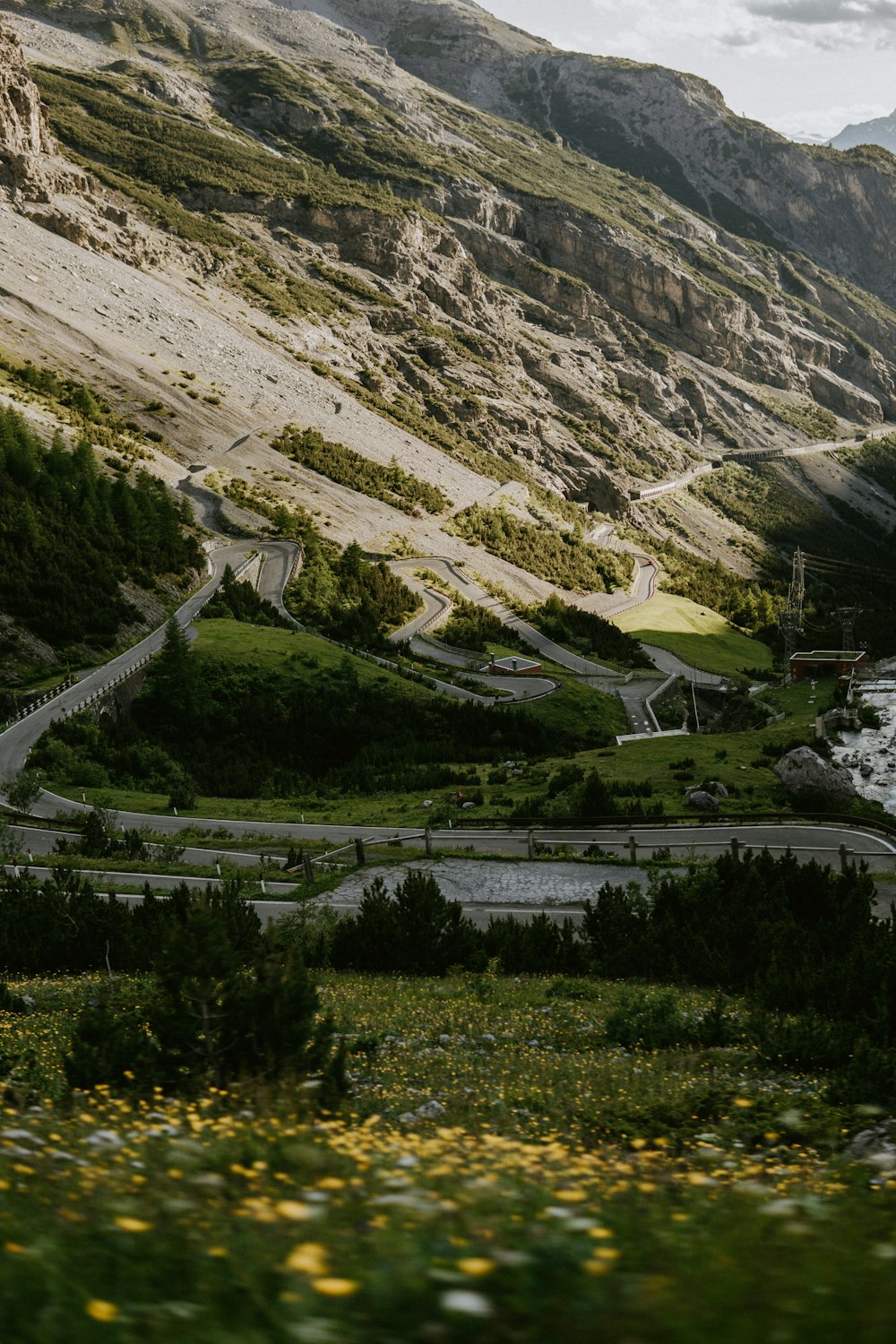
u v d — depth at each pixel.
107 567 127.38
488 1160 5.73
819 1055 16.11
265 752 97.56
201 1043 12.59
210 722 99.56
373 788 83.06
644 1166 6.15
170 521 150.88
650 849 49.91
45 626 108.31
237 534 172.62
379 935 32.03
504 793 75.06
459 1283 3.55
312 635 128.62
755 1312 3.39
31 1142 5.67
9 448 144.50
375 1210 4.41
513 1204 4.59
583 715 123.31
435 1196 4.61
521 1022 21.59
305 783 88.06
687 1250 3.98
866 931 27.91
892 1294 3.48
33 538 122.31
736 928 29.98
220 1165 5.47
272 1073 11.74
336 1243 3.99
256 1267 3.80
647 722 127.94
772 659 193.50
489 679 135.75
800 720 125.75
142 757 83.44
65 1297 3.53
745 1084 14.20
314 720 102.12
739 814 54.75
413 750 97.50
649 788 71.06
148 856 51.12
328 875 46.09
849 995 21.12
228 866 48.44
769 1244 4.03
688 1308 3.43
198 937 12.61
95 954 32.53
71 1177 4.98
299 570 158.00
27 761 76.31
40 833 57.84
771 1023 17.28
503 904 41.59
